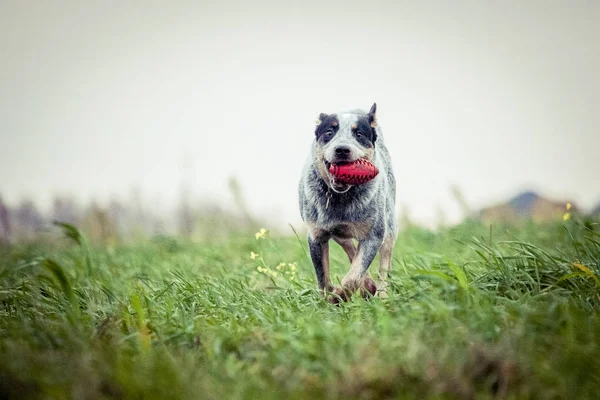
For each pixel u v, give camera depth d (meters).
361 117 8.73
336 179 8.22
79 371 5.10
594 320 5.97
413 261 9.14
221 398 4.73
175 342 6.14
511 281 7.18
